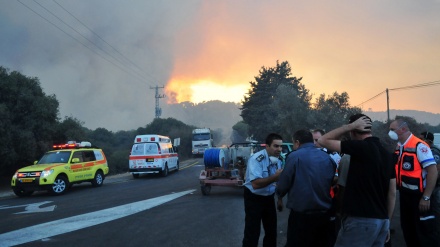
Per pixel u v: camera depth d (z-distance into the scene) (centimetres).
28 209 1141
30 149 2044
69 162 1579
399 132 550
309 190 413
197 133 5256
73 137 2555
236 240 705
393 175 380
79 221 910
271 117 5878
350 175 380
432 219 537
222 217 927
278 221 879
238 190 1449
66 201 1295
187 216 951
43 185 1440
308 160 421
